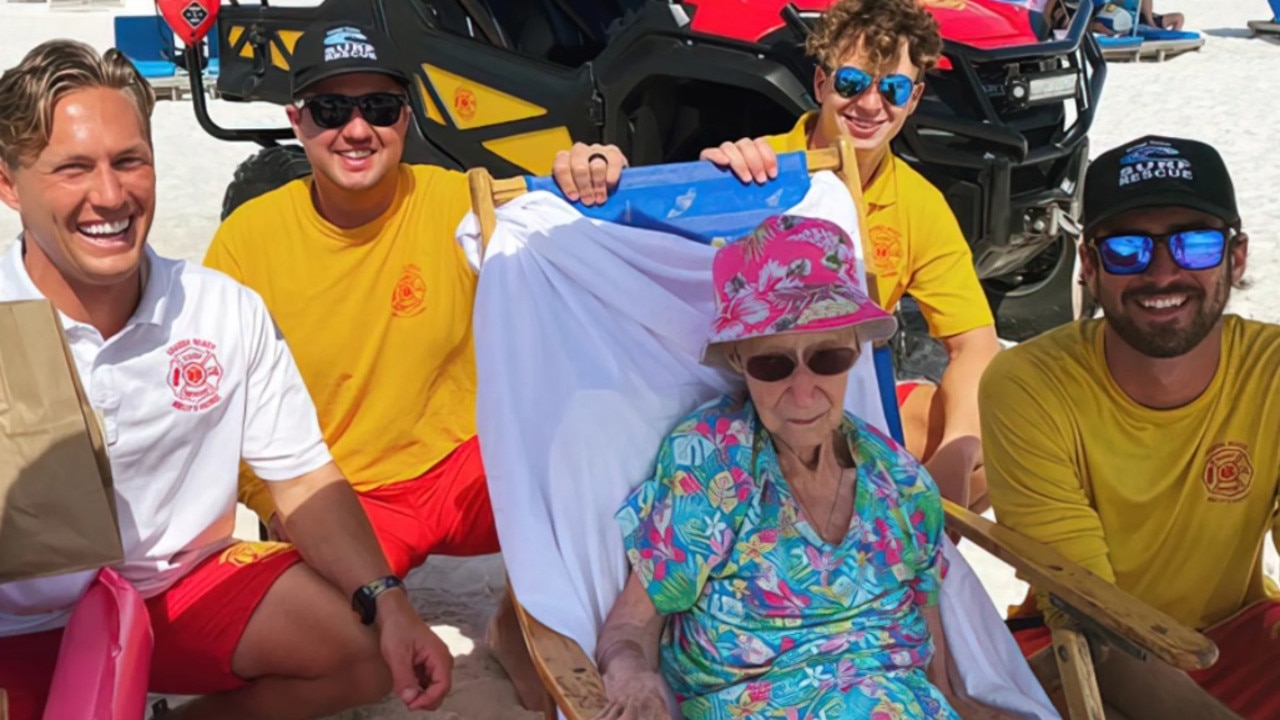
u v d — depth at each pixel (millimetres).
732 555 2586
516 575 2729
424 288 3533
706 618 2602
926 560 2643
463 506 3568
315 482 3082
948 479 3621
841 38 3797
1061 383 2770
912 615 2650
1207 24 15961
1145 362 2666
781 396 2545
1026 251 5539
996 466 2863
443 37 5988
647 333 2924
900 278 3988
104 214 2555
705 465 2619
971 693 2709
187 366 2820
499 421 2854
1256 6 17438
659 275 3035
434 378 3584
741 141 3205
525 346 2914
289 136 6730
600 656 2596
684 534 2588
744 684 2576
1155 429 2707
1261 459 2678
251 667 3016
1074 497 2777
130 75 2615
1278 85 11906
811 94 4996
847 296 2537
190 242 7688
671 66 5246
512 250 2969
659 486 2666
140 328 2750
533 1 6160
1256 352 2666
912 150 5105
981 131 5109
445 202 3578
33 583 2682
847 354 2549
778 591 2562
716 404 2736
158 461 2836
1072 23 5582
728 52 5137
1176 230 2533
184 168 9594
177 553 2945
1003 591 4016
